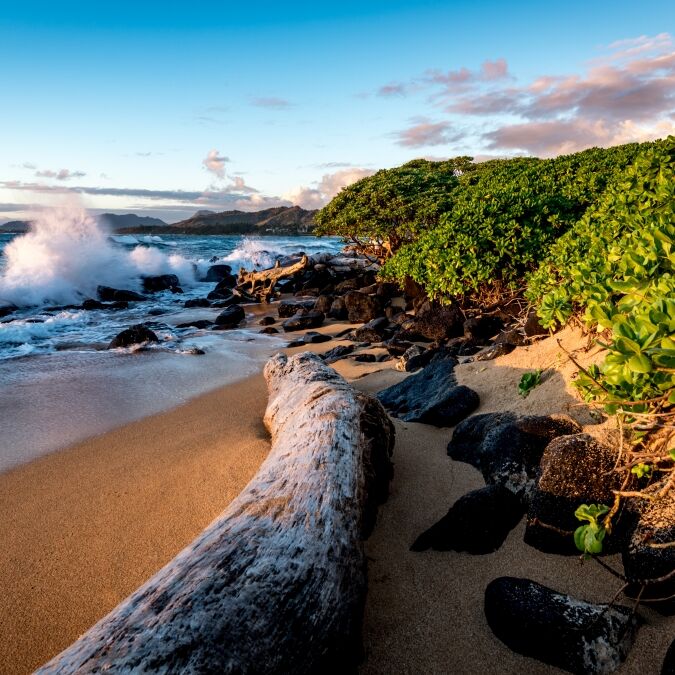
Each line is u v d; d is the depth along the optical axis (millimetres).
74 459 4738
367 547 3014
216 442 4969
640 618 2152
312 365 5738
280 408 4906
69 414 6012
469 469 3738
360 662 2232
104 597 2914
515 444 3348
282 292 19266
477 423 4098
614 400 2141
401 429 4652
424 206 13461
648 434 2557
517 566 2639
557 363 4348
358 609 2311
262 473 3207
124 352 9445
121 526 3582
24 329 11516
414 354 7523
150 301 17891
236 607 1948
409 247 10914
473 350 7293
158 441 5102
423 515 3287
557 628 2096
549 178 10516
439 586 2633
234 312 13000
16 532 3553
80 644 1895
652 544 2201
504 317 8180
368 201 14742
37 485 4238
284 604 2025
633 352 1774
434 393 5227
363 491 3076
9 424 5680
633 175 5770
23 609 2840
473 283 7957
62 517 3727
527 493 3057
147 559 3221
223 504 3779
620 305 2293
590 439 2814
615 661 2002
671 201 4008
